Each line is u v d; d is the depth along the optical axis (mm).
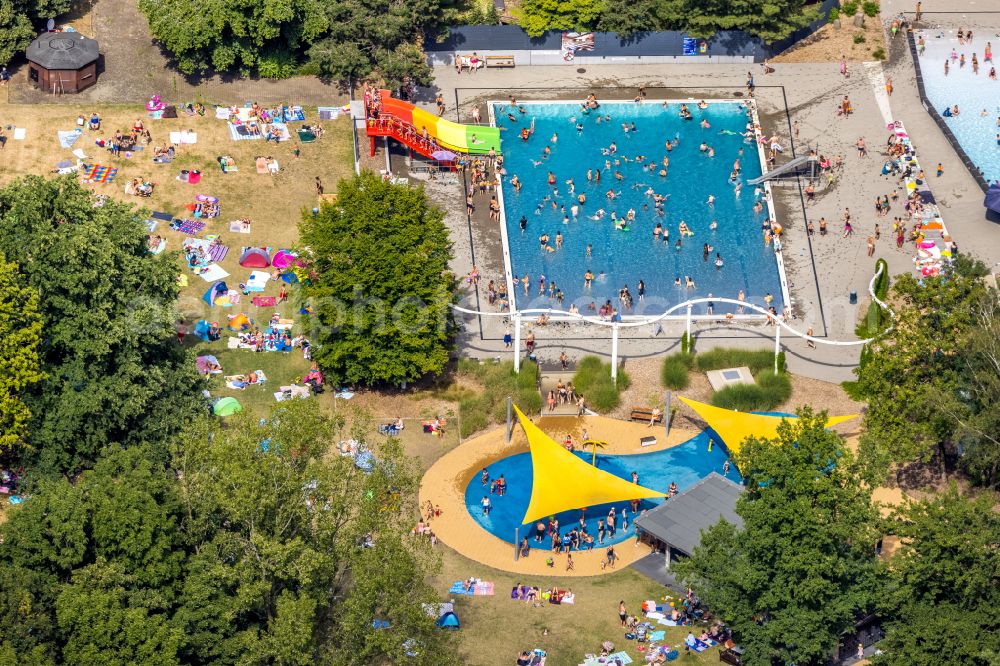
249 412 119062
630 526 140500
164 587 113062
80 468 135000
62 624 107250
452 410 152500
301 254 149750
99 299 135125
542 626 128625
